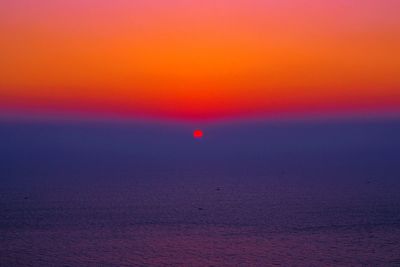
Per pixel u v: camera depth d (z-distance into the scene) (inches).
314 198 6899.6
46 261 3430.1
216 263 3341.5
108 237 4197.8
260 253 3590.1
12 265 3331.7
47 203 6530.5
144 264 3334.2
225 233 4330.7
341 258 3412.9
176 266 3292.3
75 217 5290.4
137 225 4766.2
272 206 6077.8
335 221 4874.5
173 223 4867.1
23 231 4480.8
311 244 3855.8
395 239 3988.7
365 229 4424.2
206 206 6156.5
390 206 5920.3
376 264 3255.4
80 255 3580.2
